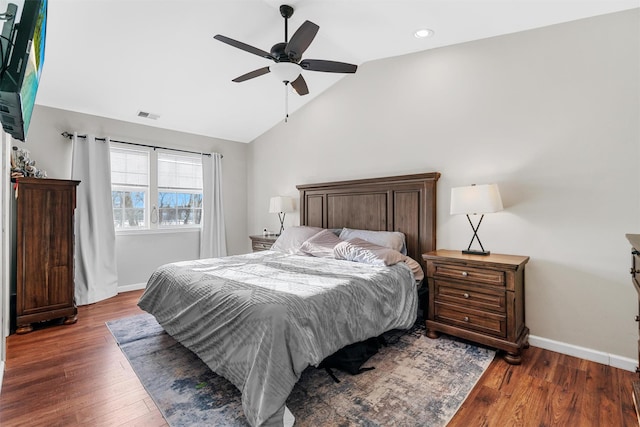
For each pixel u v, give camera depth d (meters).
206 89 3.75
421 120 3.22
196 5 2.53
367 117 3.69
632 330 2.15
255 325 1.65
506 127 2.67
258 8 2.61
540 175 2.50
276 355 1.53
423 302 3.00
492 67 2.75
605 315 2.25
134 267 4.32
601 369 2.15
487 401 1.78
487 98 2.78
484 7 2.28
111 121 4.12
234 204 5.41
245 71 3.46
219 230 5.09
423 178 3.10
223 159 5.26
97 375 2.09
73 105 3.70
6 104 1.14
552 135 2.45
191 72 3.38
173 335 2.33
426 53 3.18
